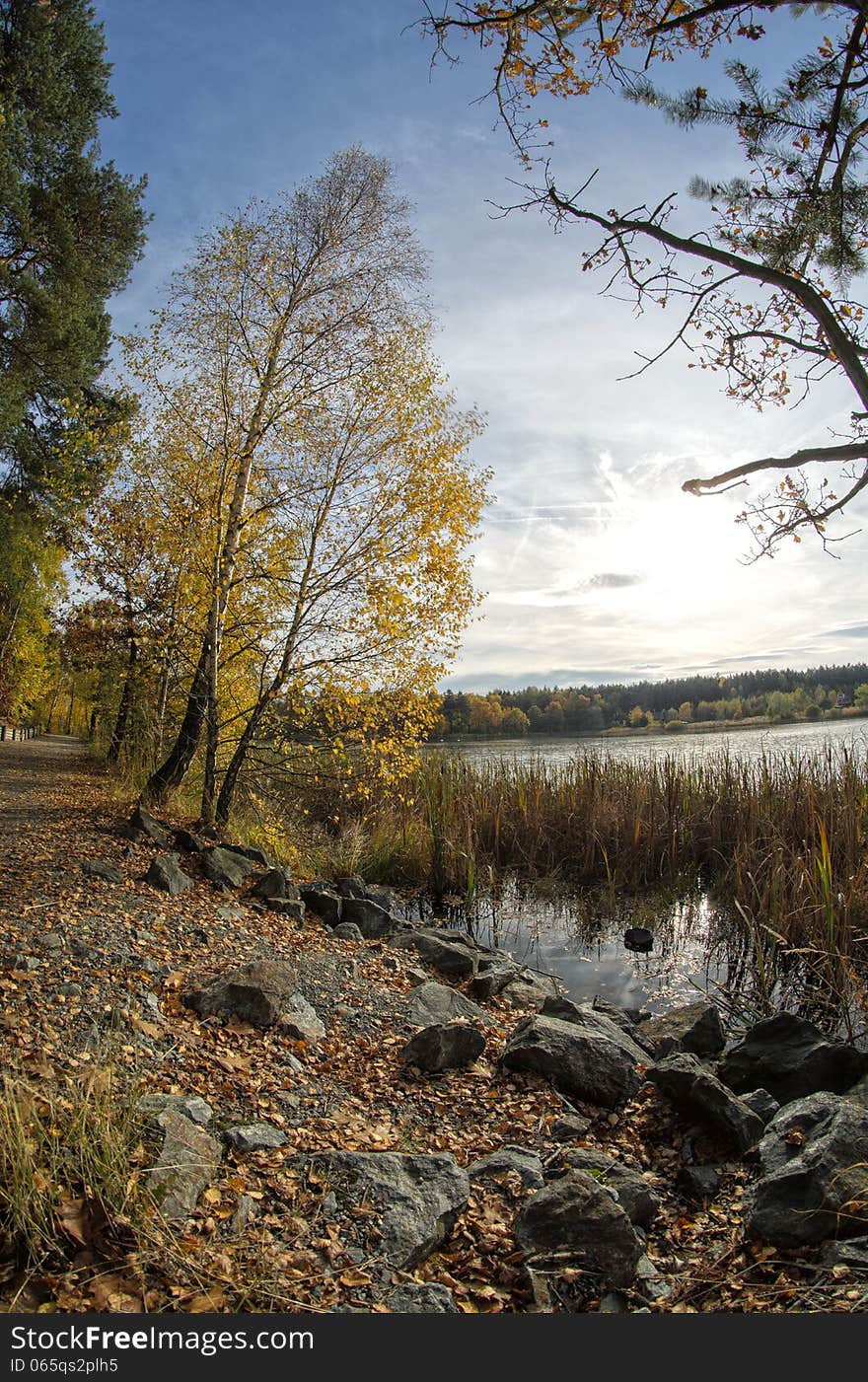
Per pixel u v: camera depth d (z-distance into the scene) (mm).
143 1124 3936
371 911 9258
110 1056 4641
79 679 28266
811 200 5414
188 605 11969
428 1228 3670
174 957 6605
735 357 5996
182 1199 3484
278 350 11539
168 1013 5582
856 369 4918
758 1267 3453
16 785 14930
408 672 11492
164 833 10047
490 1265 3551
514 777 16250
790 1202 3674
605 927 11203
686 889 12375
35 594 29297
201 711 12000
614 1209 3707
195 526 11727
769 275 5066
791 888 10016
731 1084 5793
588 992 8781
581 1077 5465
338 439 11430
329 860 12547
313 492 11352
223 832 11344
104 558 12703
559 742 39500
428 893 12672
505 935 10875
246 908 8531
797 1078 5547
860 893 9250
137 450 12164
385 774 11727
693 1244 3855
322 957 7586
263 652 11828
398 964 7996
